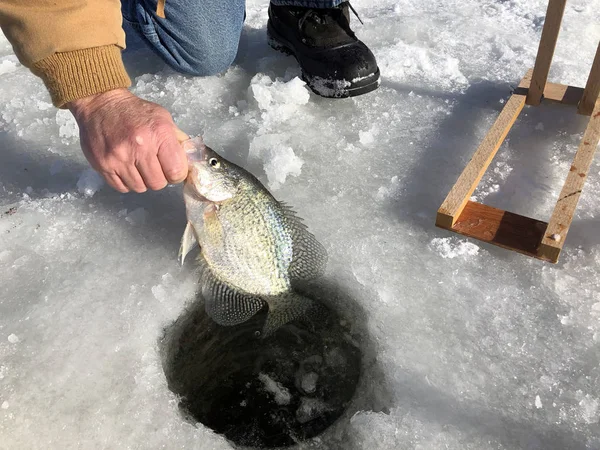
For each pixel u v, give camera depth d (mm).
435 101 802
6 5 485
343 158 726
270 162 694
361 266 599
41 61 506
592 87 712
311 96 831
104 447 483
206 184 540
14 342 547
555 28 684
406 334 542
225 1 787
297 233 587
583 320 543
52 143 781
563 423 479
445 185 684
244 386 604
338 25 822
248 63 910
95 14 511
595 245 601
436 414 489
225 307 589
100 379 523
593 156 680
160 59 924
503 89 812
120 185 536
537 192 668
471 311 558
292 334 629
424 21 954
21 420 495
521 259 599
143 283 598
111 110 517
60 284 598
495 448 468
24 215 669
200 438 491
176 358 584
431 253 610
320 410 574
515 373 512
